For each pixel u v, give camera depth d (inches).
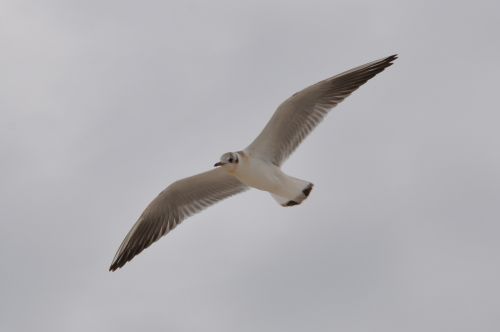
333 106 596.4
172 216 645.3
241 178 597.6
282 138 601.3
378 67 606.9
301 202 598.2
